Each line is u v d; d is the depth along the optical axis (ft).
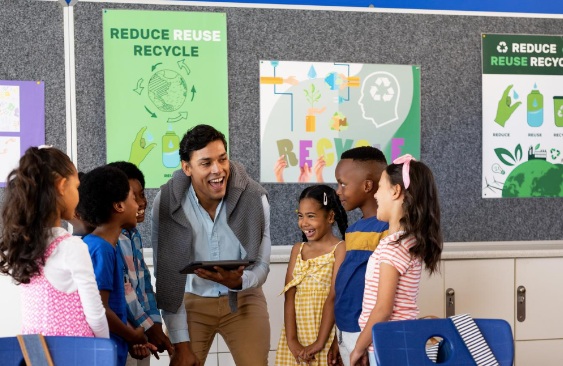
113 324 4.35
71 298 3.95
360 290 5.04
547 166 7.18
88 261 3.98
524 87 7.14
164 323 5.97
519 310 6.77
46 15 6.47
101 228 4.55
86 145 6.53
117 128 6.56
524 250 6.81
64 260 3.90
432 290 6.63
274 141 6.80
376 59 6.92
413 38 6.97
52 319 3.91
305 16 6.81
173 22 6.62
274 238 6.81
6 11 6.41
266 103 6.77
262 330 5.49
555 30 7.20
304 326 5.66
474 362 3.64
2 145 6.40
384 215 4.72
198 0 6.70
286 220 6.81
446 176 7.03
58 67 6.49
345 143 6.89
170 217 5.40
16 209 3.88
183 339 5.29
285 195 6.82
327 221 5.77
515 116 7.13
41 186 3.92
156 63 6.60
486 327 3.76
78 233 4.96
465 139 7.06
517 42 7.13
